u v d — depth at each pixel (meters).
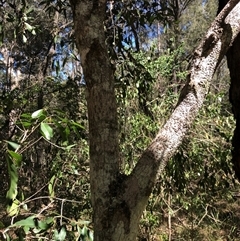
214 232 5.25
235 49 2.75
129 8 3.48
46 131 1.67
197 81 1.71
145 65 5.00
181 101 1.68
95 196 1.52
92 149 1.56
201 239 5.19
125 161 4.65
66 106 4.60
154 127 4.76
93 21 1.65
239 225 5.30
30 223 1.64
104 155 1.54
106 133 1.55
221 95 4.82
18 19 3.51
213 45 1.78
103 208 1.50
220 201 5.32
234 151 2.83
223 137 4.43
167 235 5.19
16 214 1.86
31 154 4.63
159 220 5.15
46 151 4.47
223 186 4.70
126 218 1.48
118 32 3.53
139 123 4.74
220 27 1.81
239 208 5.36
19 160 1.49
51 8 3.82
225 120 4.61
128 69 3.85
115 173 1.54
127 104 4.76
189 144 4.51
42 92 4.62
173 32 6.32
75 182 4.34
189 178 4.67
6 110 3.03
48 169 4.33
